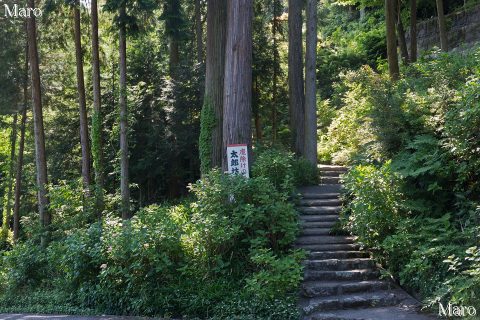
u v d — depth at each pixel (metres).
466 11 20.66
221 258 8.83
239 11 11.52
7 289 12.80
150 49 20.28
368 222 9.01
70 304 10.11
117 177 18.94
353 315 7.55
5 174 27.11
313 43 14.84
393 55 16.20
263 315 7.74
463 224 8.34
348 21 33.06
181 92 18.09
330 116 20.64
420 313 7.42
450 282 6.86
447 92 9.76
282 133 21.09
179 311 8.45
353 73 18.42
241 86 11.47
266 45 20.31
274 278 7.89
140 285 8.91
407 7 23.73
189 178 19.47
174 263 9.00
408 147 9.65
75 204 14.68
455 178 9.00
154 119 18.73
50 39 18.58
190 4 22.38
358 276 8.87
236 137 11.38
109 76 20.33
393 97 10.97
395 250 8.43
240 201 9.38
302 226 10.42
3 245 21.12
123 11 14.30
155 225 9.48
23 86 18.80
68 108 20.67
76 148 20.75
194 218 9.49
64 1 15.86
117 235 9.41
